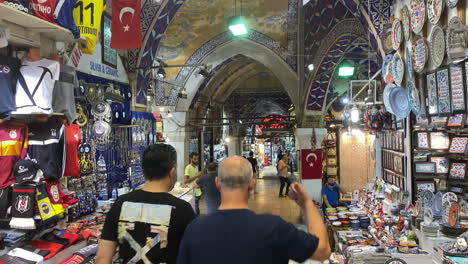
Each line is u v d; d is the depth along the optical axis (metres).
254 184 1.65
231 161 1.60
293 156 19.92
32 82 2.95
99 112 4.91
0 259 2.83
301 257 1.44
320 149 9.98
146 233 1.86
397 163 5.56
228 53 10.67
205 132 15.27
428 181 4.71
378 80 7.30
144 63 7.45
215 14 10.27
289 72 10.34
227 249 1.41
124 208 1.90
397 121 5.48
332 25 8.05
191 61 10.45
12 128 3.02
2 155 2.96
